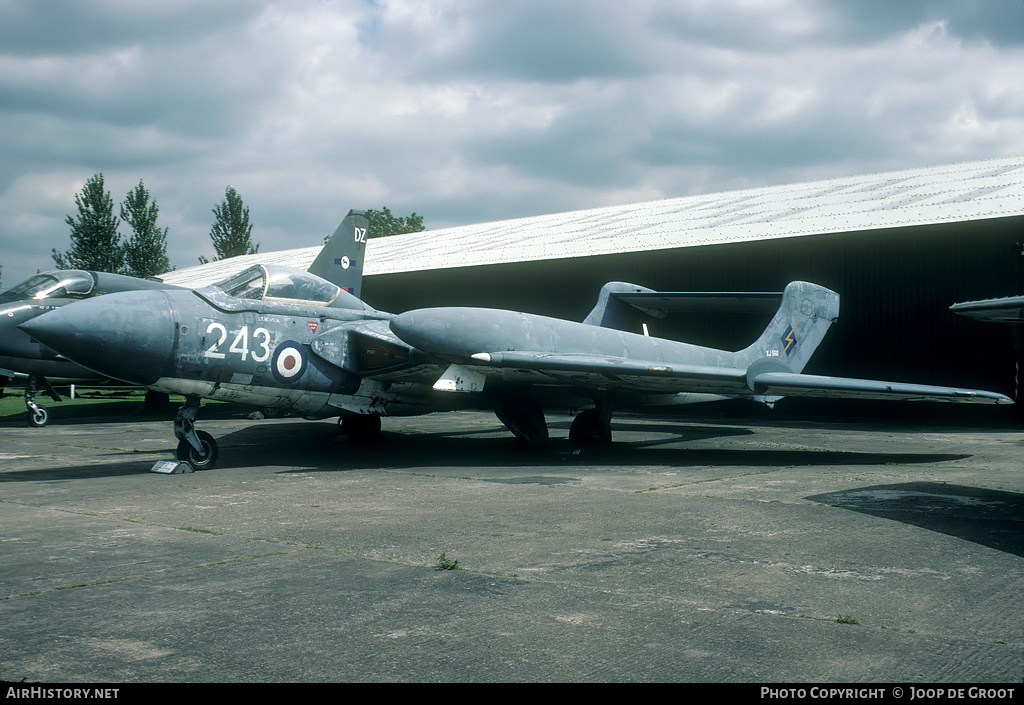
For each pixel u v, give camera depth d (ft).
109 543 18.38
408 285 89.40
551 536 19.17
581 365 32.99
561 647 11.66
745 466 33.04
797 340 46.03
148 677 10.57
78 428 52.75
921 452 38.81
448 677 10.57
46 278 53.93
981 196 57.98
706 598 14.06
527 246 79.36
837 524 20.59
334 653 11.44
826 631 12.35
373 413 37.42
